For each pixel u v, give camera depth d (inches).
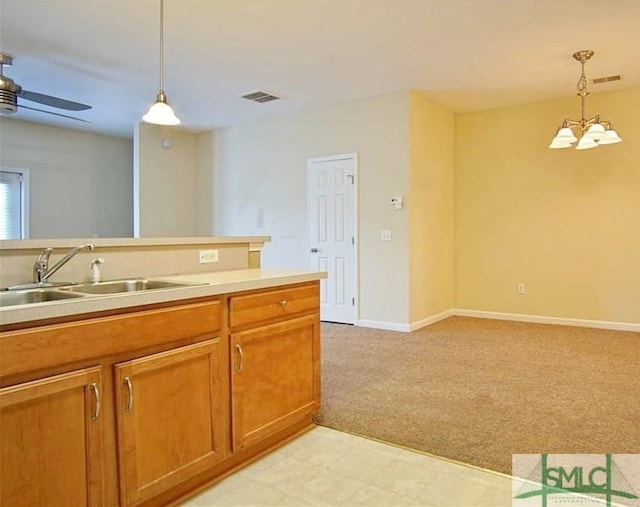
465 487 76.3
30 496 54.5
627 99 193.9
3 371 51.7
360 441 93.4
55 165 260.4
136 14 130.0
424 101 208.1
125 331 63.4
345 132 215.8
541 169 214.2
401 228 199.6
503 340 180.4
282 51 155.3
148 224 258.5
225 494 74.9
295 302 94.1
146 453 66.6
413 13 128.6
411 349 166.9
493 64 167.6
